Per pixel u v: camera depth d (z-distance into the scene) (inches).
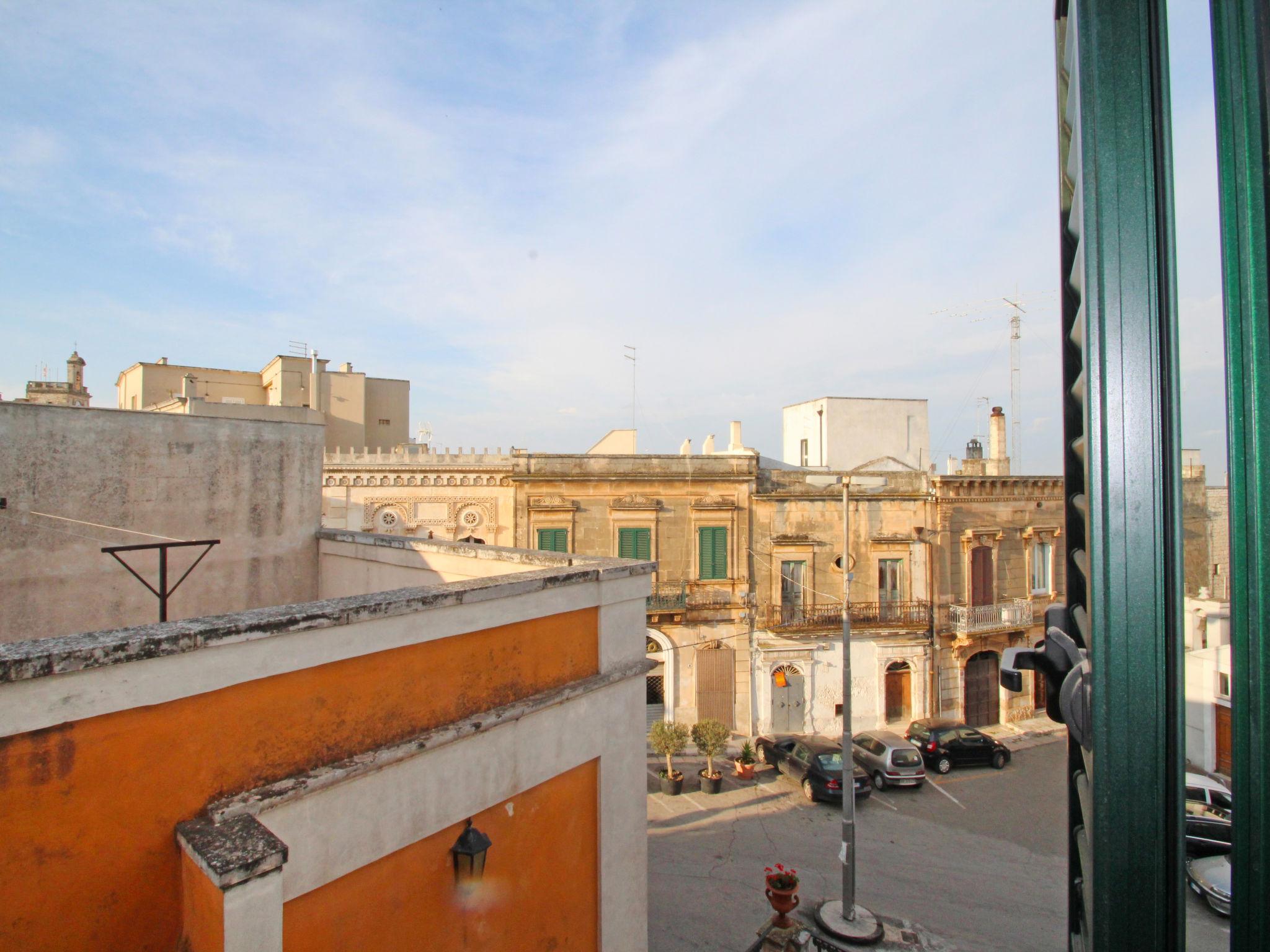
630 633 236.7
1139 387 53.0
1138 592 52.6
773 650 890.1
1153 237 53.1
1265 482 46.2
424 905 172.1
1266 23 46.2
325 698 155.6
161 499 352.2
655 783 745.0
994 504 966.4
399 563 333.7
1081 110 56.1
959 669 934.4
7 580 307.6
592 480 878.4
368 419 1339.8
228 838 128.3
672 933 457.7
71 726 121.9
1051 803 700.0
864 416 1203.2
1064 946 457.4
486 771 187.5
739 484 903.7
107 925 124.7
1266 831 45.9
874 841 609.9
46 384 1298.0
